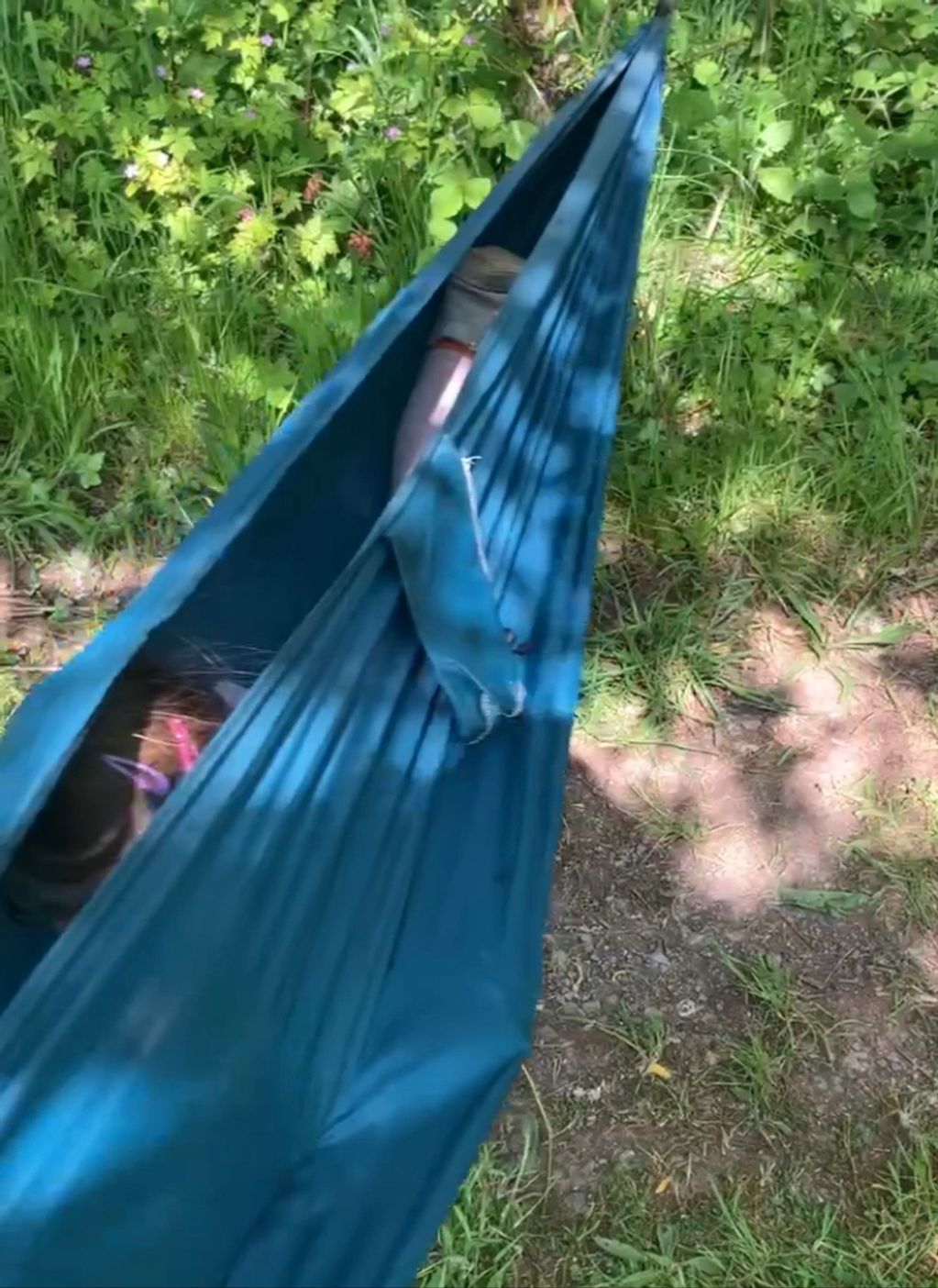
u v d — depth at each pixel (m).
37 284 3.54
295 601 2.31
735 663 3.06
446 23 4.19
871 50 4.34
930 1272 2.15
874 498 3.32
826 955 2.56
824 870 2.69
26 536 3.26
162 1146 1.40
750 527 3.29
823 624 3.14
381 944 1.82
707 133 4.00
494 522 2.25
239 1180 1.54
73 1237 1.33
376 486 2.56
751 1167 2.27
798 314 3.69
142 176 3.74
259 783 1.50
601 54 4.20
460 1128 1.74
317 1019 1.68
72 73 3.99
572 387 2.62
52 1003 1.26
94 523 3.26
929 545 3.31
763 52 4.34
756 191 3.98
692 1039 2.43
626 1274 2.14
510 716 2.19
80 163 3.88
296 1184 1.65
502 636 2.17
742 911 2.62
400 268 3.68
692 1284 2.13
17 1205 1.28
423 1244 1.63
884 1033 2.45
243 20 4.14
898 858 2.71
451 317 2.59
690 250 3.95
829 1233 2.19
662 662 3.03
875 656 3.10
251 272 3.70
